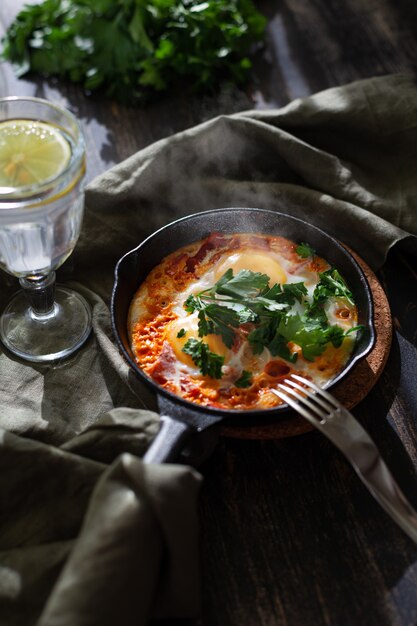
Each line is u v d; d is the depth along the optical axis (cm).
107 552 57
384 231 78
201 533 65
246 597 62
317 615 62
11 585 60
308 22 99
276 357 69
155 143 83
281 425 67
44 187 62
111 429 66
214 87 93
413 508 66
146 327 72
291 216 75
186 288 74
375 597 62
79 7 93
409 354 74
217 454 68
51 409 71
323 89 94
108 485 60
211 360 68
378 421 70
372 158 85
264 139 83
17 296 78
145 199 81
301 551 64
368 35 98
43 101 68
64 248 69
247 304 70
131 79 92
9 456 64
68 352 73
